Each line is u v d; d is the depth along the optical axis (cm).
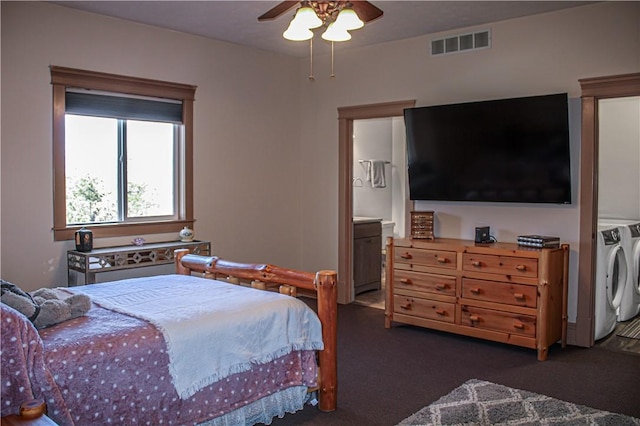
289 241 594
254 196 554
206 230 512
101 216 453
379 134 785
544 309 384
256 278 319
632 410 298
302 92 596
